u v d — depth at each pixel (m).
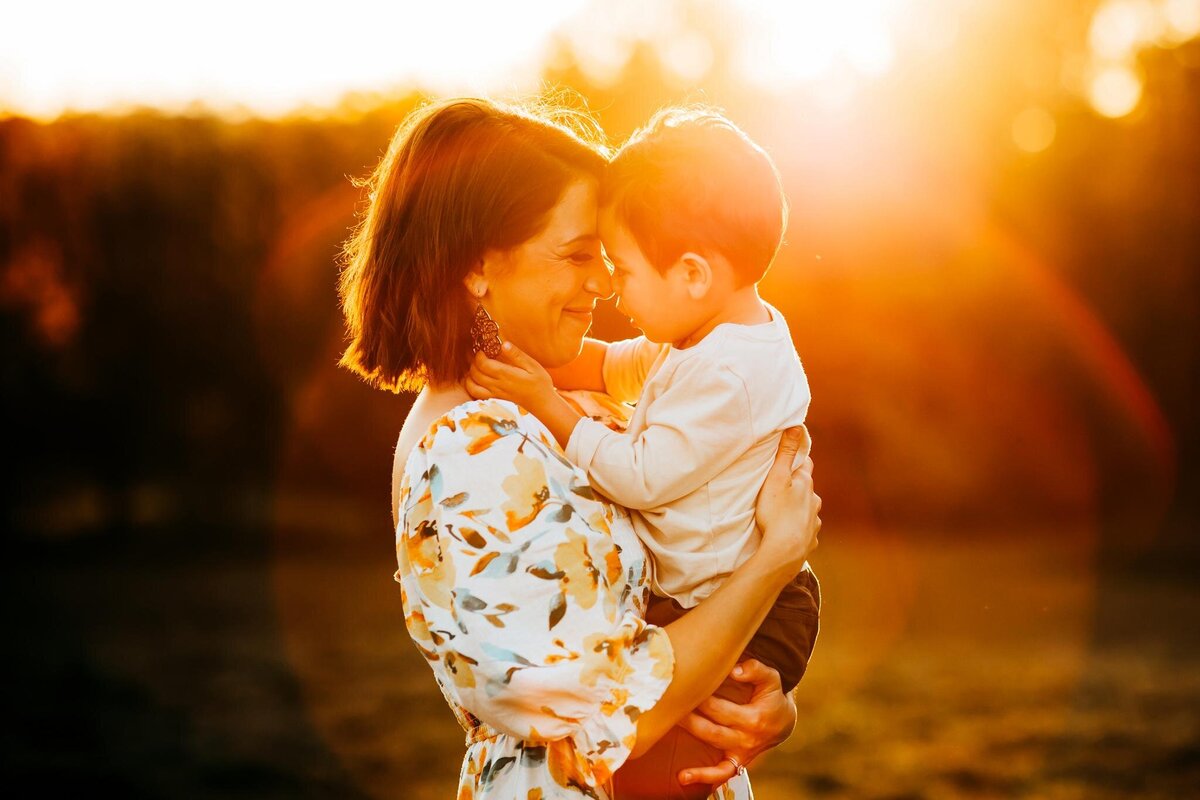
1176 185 22.14
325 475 22.47
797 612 2.15
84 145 20.28
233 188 20.45
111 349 21.22
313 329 21.28
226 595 16.77
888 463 22.31
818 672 11.20
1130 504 22.66
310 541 21.28
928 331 22.09
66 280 20.72
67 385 21.45
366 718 9.61
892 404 22.25
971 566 18.39
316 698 10.41
